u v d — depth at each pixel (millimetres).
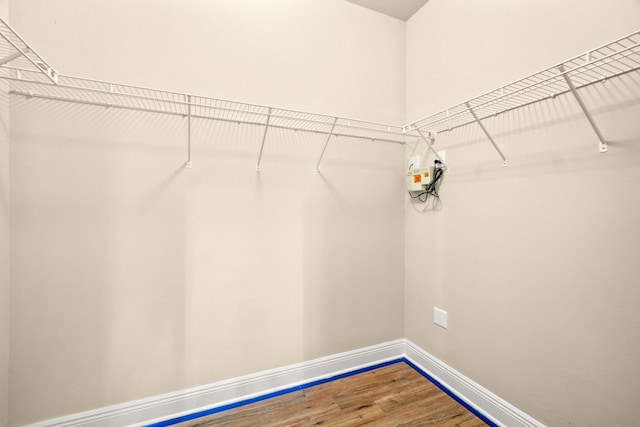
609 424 1072
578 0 1146
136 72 1407
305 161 1799
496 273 1478
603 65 1072
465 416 1516
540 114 1280
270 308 1714
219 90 1567
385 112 2047
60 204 1300
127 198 1407
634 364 1008
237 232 1627
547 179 1254
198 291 1547
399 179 2107
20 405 1255
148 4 1433
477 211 1576
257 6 1668
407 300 2107
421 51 1973
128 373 1423
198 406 1546
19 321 1248
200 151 1538
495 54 1472
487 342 1529
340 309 1918
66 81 1299
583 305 1142
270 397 1668
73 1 1309
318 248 1844
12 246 1231
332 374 1886
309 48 1804
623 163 1026
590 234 1117
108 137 1372
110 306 1387
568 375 1192
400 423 1463
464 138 1654
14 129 1230
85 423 1345
